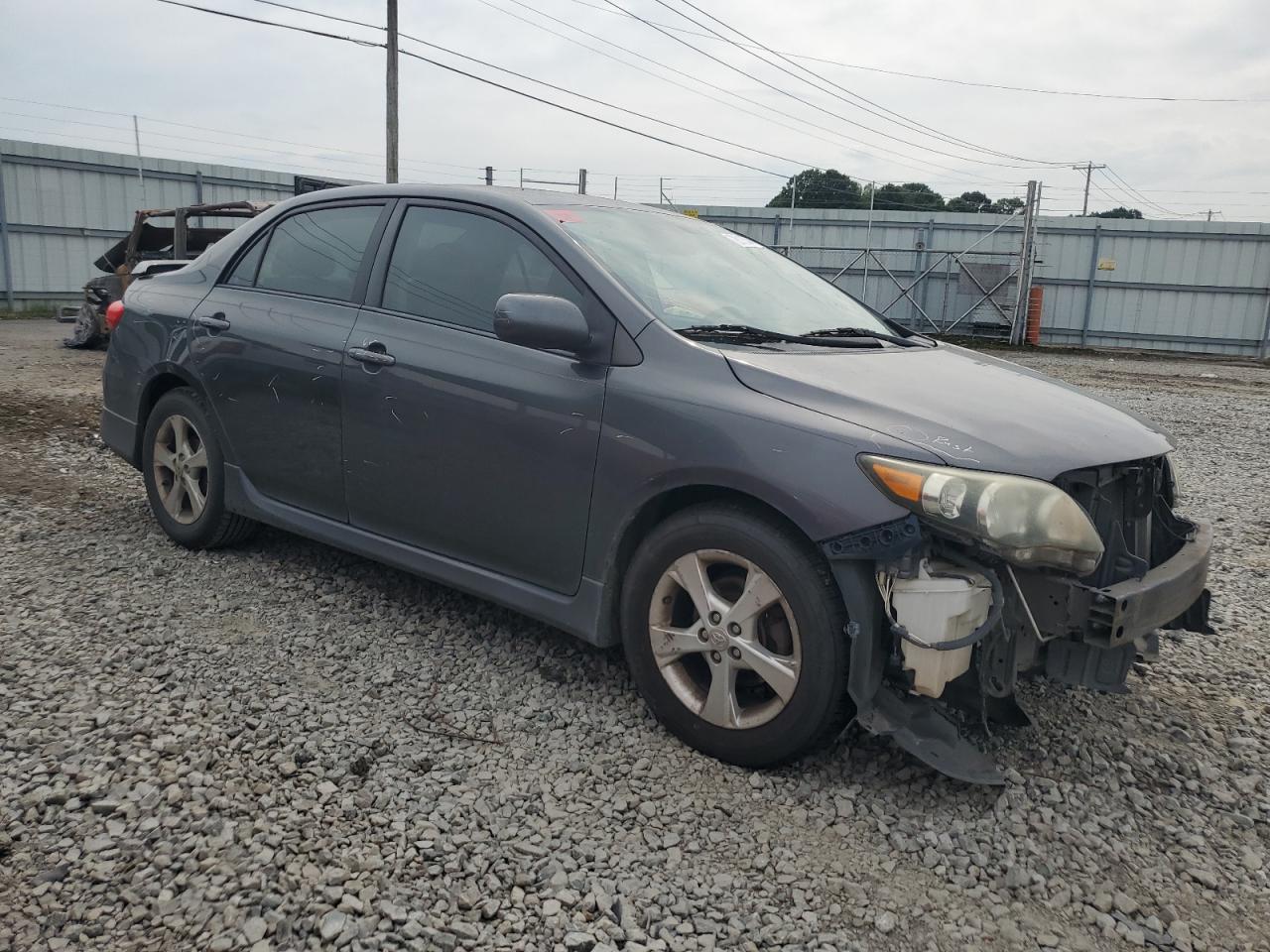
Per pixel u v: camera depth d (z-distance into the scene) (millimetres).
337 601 3926
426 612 3855
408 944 2043
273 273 4156
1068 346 29109
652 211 3932
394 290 3654
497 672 3367
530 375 3160
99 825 2361
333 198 4059
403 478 3514
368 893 2188
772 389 2781
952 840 2537
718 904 2238
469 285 3453
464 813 2523
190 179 28125
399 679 3277
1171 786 2906
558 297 3182
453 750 2844
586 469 3018
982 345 28078
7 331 18484
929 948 2148
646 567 2947
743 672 2895
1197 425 11539
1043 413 2912
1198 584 2951
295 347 3824
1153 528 3125
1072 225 29047
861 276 30688
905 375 3033
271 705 3029
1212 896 2400
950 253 29625
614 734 2986
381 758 2771
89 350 14289
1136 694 3549
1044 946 2182
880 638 2621
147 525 4844
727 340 3121
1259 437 10672
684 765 2830
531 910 2176
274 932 2055
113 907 2094
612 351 3031
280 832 2379
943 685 2527
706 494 2902
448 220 3602
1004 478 2492
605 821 2531
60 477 5777
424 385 3395
